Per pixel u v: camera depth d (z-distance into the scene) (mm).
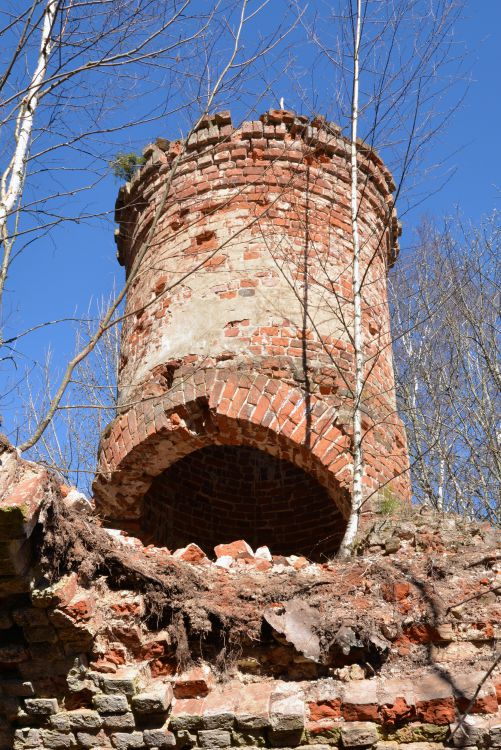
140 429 8812
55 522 5207
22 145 7219
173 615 5719
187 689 5598
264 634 5777
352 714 5332
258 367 8617
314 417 8375
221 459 11312
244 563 6457
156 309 9453
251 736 5301
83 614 5312
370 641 5633
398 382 14586
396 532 6785
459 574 6094
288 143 9898
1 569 4934
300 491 11211
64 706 5484
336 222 9734
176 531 10570
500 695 5324
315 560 10680
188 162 10031
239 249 9320
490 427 13719
